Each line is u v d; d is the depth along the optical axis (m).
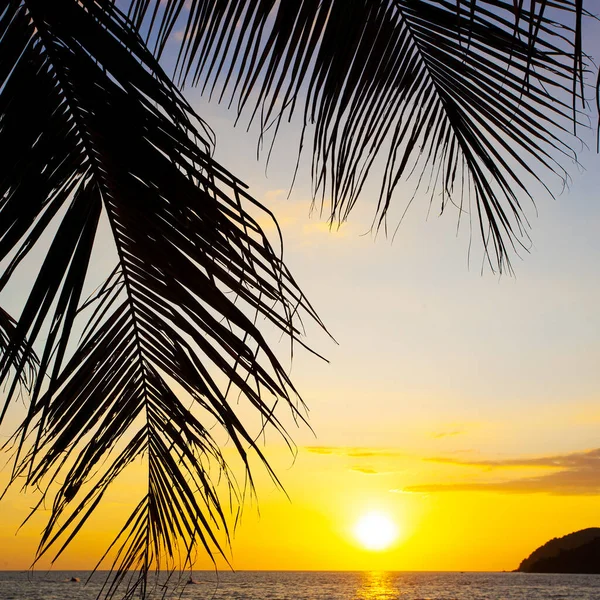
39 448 1.18
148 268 1.16
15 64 1.05
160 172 1.02
